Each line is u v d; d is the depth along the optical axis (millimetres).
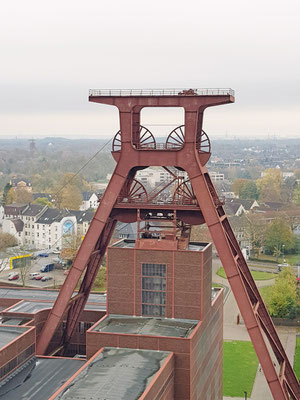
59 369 56656
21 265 148875
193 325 58000
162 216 63125
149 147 59531
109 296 61031
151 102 57000
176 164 57094
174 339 54375
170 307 59719
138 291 60344
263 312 63094
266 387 82625
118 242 64438
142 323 58531
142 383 47562
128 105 57406
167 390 52438
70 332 67000
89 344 56094
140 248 59938
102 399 44688
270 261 167250
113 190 58469
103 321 59344
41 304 74188
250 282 63156
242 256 62844
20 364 56969
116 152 58312
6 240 180125
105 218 58750
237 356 95250
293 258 171250
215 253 173625
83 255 59406
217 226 56406
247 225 182375
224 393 80438
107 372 49750
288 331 108250
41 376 55031
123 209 61344
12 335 58062
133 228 158500
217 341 68312
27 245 186875
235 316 116375
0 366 53219
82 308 66375
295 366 90125
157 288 59906
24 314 67938
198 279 58781
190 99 56219
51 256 171875
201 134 59531
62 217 193500
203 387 60688
